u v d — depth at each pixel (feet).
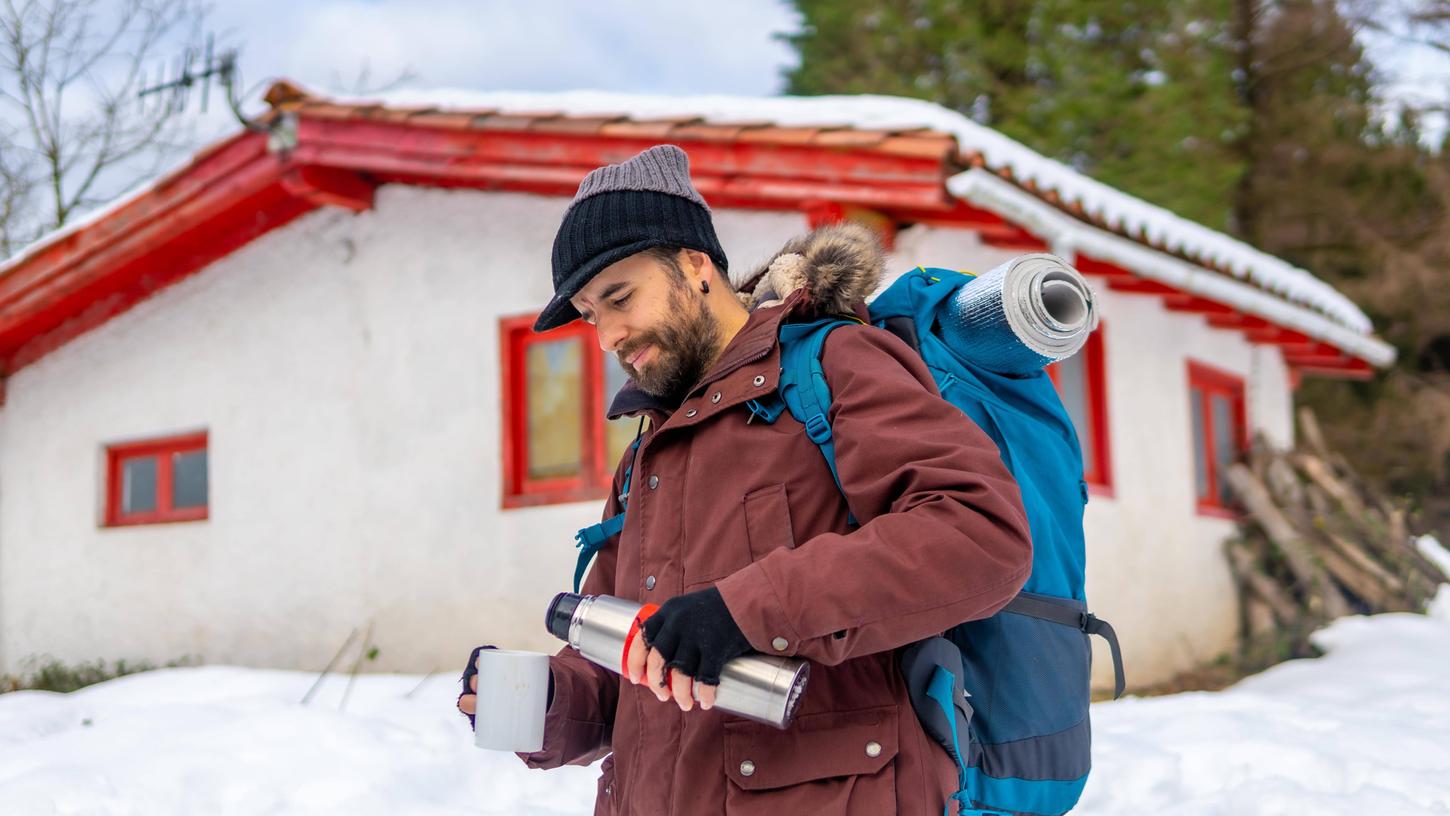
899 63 59.26
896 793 5.06
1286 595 30.04
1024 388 6.13
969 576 4.77
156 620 27.17
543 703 5.82
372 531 24.17
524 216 23.15
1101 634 6.02
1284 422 35.73
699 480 5.52
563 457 22.58
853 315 5.84
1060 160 56.39
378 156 22.59
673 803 5.31
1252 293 27.96
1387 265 60.70
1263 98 65.67
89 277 26.86
